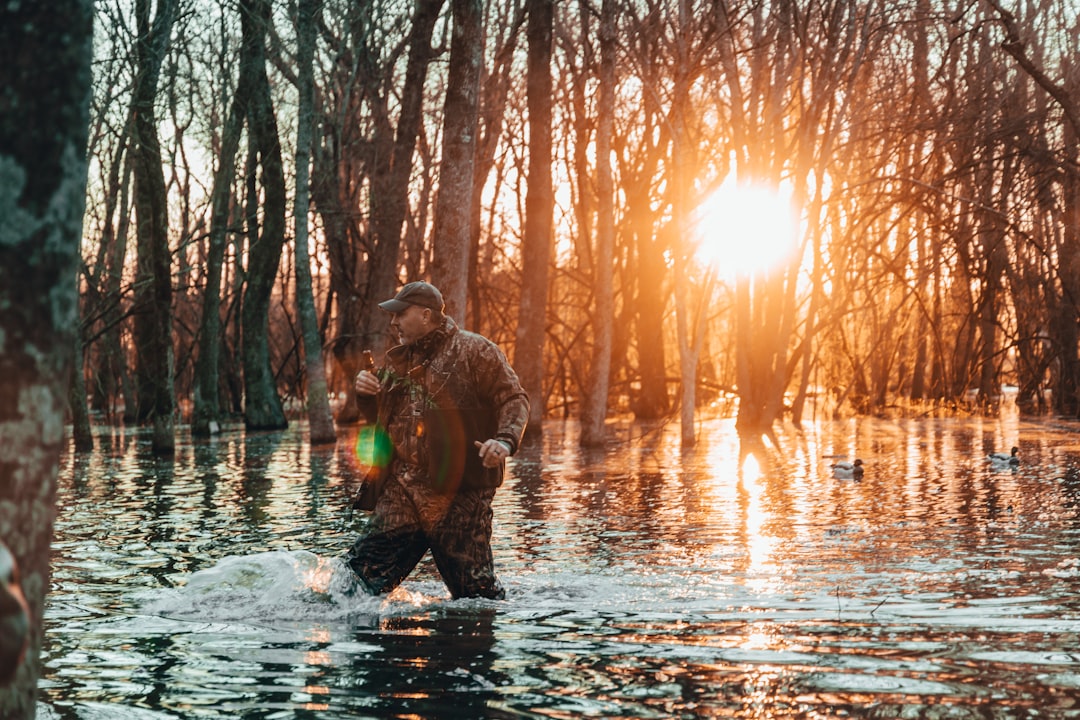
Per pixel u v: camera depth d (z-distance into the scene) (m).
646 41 24.11
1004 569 6.48
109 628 4.93
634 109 31.11
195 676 4.02
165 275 19.80
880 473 14.00
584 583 6.18
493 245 35.16
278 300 46.59
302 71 23.33
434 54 28.48
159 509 10.65
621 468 15.60
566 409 32.38
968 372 34.75
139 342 31.00
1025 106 27.55
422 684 3.88
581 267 36.06
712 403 38.81
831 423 28.11
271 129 27.95
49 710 3.58
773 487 12.40
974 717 3.41
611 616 5.18
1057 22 28.08
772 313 24.20
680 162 22.39
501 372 5.74
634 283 31.97
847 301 28.67
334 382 39.22
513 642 4.60
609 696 3.70
